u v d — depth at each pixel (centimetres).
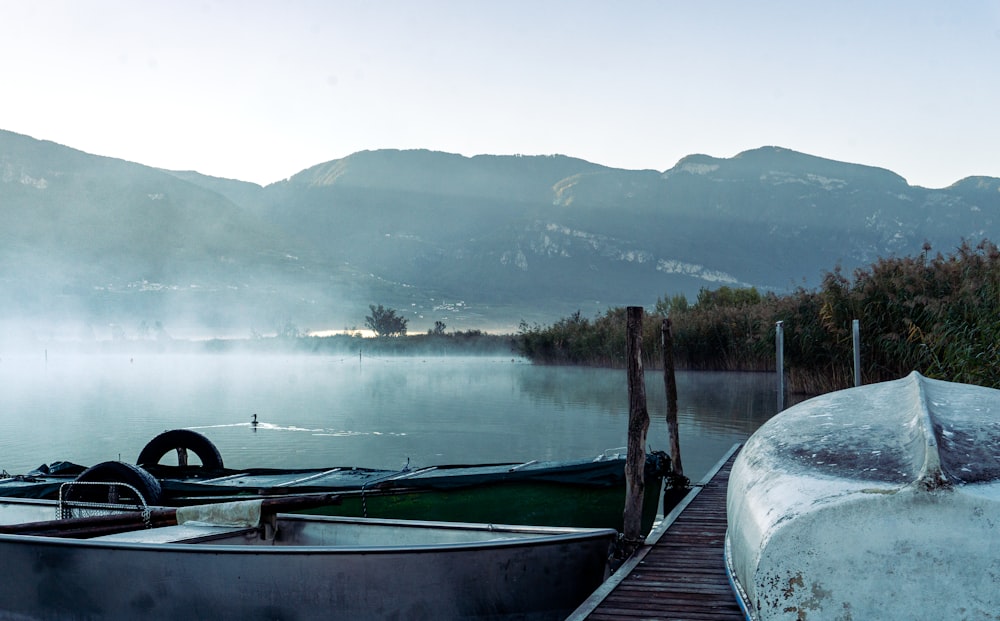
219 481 938
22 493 934
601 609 543
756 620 461
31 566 666
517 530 698
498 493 863
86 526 720
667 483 1038
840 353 1980
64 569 656
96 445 1700
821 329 2023
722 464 1142
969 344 1351
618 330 3966
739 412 2089
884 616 431
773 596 448
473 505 866
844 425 553
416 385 3297
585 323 4447
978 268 1598
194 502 881
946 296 1592
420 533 720
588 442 1672
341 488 871
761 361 3198
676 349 3412
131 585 639
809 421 586
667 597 566
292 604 618
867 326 1764
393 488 862
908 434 495
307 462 1466
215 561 625
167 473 1030
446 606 628
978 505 421
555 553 659
